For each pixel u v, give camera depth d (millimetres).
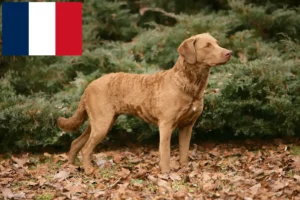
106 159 6852
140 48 9039
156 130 7383
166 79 5672
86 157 6016
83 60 8758
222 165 6051
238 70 7398
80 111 6230
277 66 7285
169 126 5637
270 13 10008
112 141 7930
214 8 10953
